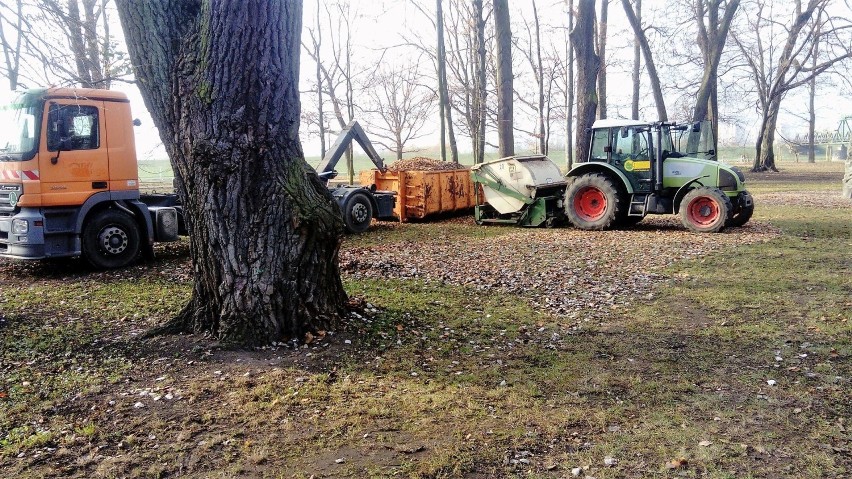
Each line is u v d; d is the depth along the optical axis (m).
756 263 9.51
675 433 3.92
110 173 9.88
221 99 5.21
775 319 6.47
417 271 9.24
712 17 27.17
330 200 5.80
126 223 10.12
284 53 5.40
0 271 10.00
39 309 7.22
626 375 4.95
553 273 9.09
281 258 5.44
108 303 7.47
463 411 4.24
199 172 5.37
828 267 9.09
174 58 5.38
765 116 36.44
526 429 3.98
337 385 4.65
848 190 20.58
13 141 9.24
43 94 9.11
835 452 3.66
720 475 3.41
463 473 3.44
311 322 5.59
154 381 4.74
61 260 10.95
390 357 5.27
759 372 4.98
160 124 5.55
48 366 5.14
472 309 7.04
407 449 3.70
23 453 3.67
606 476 3.40
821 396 4.47
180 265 10.23
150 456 3.63
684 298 7.49
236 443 3.78
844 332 5.93
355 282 8.42
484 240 12.78
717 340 5.83
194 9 5.45
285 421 4.07
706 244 11.46
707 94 25.77
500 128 18.64
